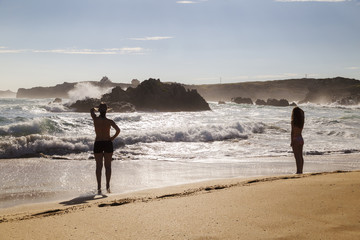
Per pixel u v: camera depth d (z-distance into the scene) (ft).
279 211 12.08
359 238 9.04
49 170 28.71
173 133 52.34
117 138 47.09
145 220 11.85
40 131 49.52
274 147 46.29
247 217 11.52
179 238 9.67
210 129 56.34
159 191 20.33
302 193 14.78
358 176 19.27
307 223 10.50
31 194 20.51
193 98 181.16
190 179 25.91
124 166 31.63
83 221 12.12
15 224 12.02
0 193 20.61
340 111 152.35
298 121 27.66
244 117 98.99
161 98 175.63
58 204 17.84
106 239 9.92
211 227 10.56
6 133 46.37
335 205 12.44
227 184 20.43
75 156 37.27
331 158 37.19
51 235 10.53
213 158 37.50
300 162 27.63
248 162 34.71
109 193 20.86
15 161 33.09
